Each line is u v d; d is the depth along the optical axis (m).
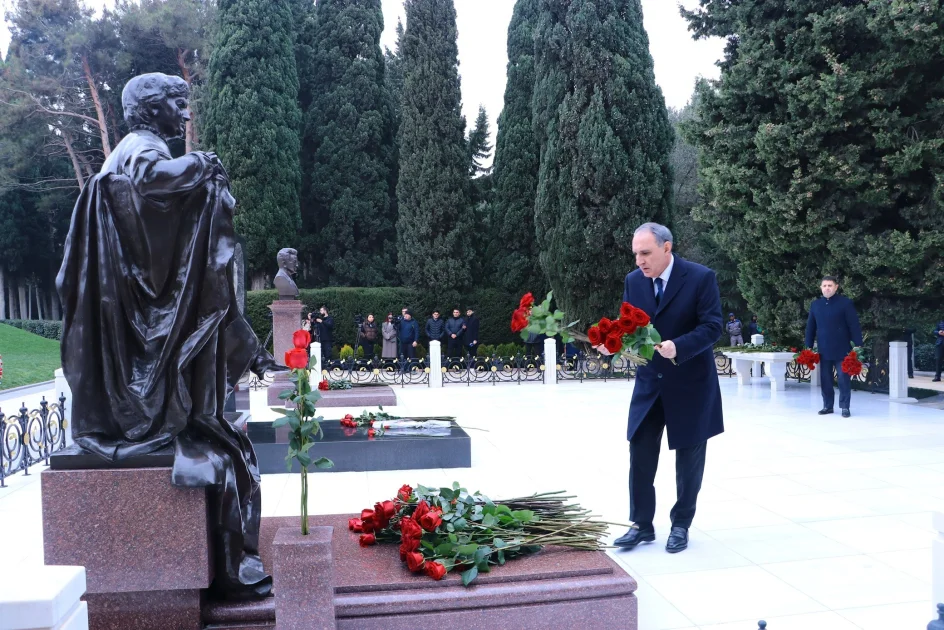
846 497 5.68
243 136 22.05
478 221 23.69
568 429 9.25
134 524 2.98
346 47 24.77
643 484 4.54
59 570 1.91
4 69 30.05
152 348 3.09
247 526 3.25
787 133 11.48
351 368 15.52
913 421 9.31
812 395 12.04
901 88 10.75
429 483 6.34
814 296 12.45
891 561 4.24
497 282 23.28
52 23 30.67
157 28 27.98
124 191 3.01
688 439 4.32
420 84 22.55
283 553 2.71
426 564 3.17
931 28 9.96
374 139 24.83
